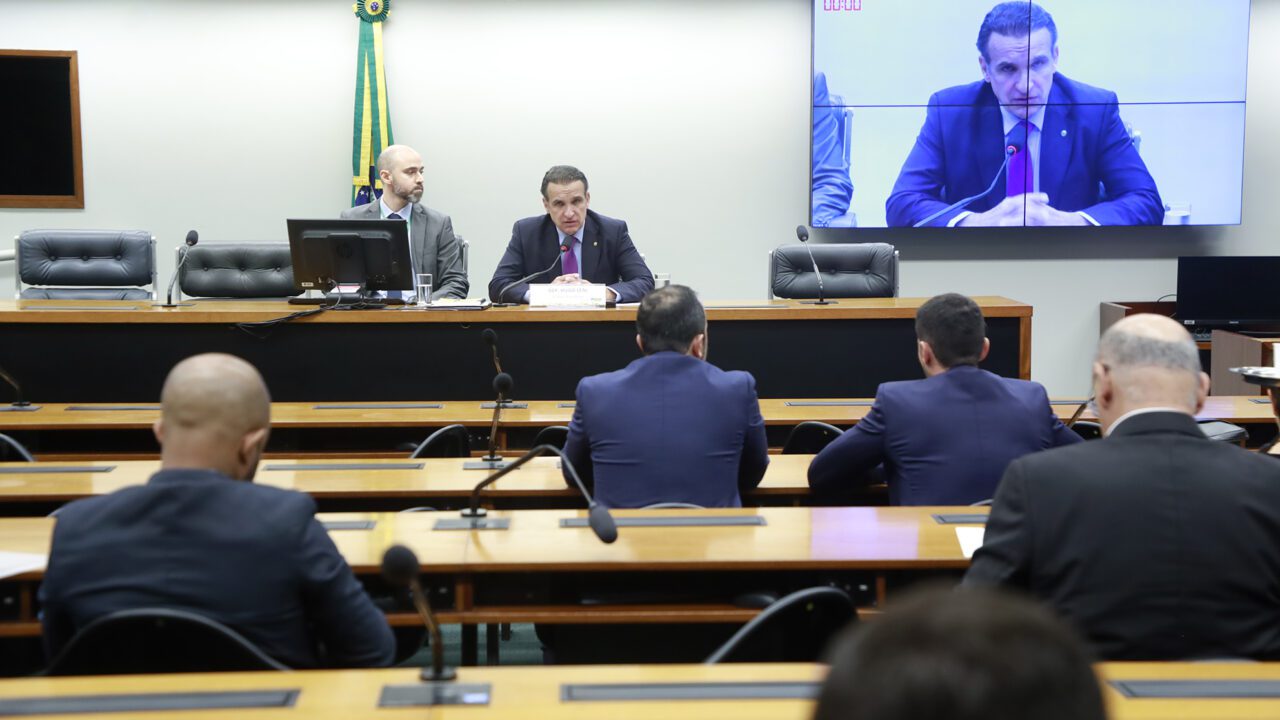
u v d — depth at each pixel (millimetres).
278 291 5289
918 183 6531
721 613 2209
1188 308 6457
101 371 4332
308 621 1767
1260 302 6445
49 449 3861
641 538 2242
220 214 6633
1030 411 2680
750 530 2303
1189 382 1768
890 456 2711
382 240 4414
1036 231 6809
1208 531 1657
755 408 2756
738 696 1442
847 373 4535
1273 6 6711
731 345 4512
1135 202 6551
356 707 1412
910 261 6812
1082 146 6508
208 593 1663
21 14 6453
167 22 6516
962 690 429
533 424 3590
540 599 2236
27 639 2156
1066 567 1688
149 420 3564
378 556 2117
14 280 6570
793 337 4516
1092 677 449
